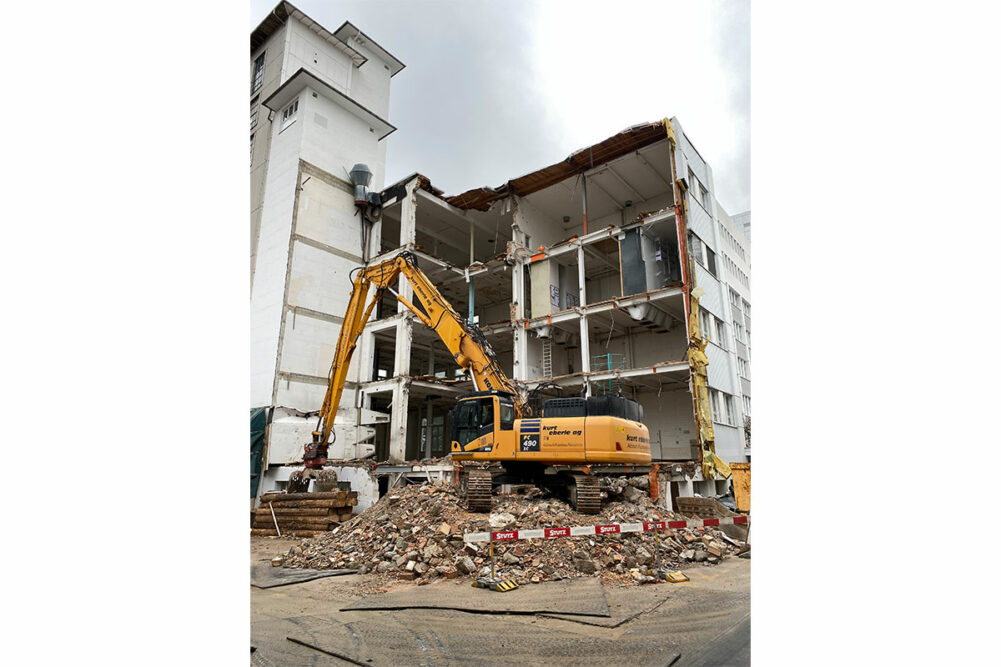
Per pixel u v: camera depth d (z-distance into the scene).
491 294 36.03
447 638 6.60
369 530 12.94
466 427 14.55
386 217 33.00
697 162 25.70
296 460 25.97
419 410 42.00
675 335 28.88
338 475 24.41
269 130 31.23
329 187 30.14
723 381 24.00
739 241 28.06
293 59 30.11
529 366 28.97
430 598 8.48
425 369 38.69
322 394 28.34
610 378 25.64
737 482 20.83
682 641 6.33
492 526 11.56
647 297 24.75
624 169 27.98
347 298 30.20
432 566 10.48
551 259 29.47
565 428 13.34
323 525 18.42
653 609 7.72
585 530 9.66
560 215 33.06
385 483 25.36
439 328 17.97
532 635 6.64
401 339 28.67
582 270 27.66
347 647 6.34
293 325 27.67
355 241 31.02
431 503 13.07
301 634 6.87
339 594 9.24
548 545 10.47
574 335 31.17
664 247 27.14
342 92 31.44
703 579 9.71
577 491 13.37
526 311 30.09
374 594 9.16
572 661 5.82
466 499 13.61
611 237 26.84
